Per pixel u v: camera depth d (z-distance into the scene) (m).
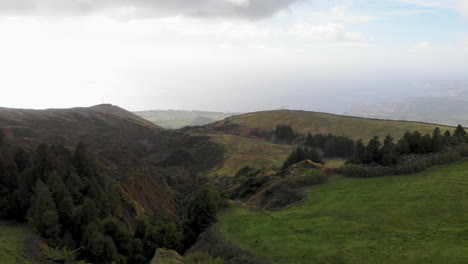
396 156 39.38
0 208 33.75
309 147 124.25
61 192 33.47
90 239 28.25
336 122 145.62
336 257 18.70
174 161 129.75
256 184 47.47
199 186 89.56
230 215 30.55
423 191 27.78
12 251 24.11
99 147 123.38
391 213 24.16
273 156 118.94
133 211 51.72
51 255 24.02
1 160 39.53
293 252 20.42
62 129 138.88
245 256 20.91
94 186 41.56
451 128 109.12
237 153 120.69
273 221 27.55
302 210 29.20
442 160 36.00
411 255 17.34
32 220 29.14
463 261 15.68
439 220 21.23
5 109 139.38
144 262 30.45
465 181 28.38
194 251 24.73
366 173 37.19
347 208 27.28
